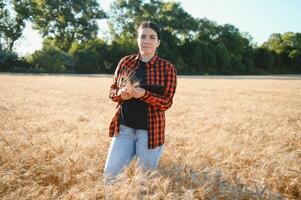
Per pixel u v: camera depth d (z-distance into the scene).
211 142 6.49
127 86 3.77
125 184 3.71
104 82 35.38
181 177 4.43
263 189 4.15
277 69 120.94
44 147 5.34
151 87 3.95
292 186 4.58
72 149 5.34
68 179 4.27
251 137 7.63
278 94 25.88
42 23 77.50
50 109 12.48
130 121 4.04
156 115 4.05
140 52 4.14
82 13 82.00
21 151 5.15
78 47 73.75
